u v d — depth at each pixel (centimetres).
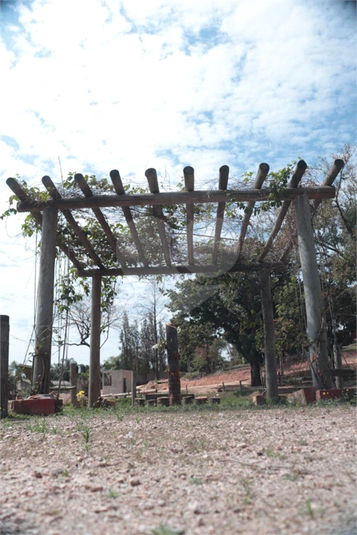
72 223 1098
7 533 253
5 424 696
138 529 256
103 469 399
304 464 388
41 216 1077
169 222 1055
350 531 238
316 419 691
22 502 309
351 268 1540
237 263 1277
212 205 1044
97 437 561
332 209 1559
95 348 1262
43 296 980
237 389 2734
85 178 1045
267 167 976
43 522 270
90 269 1287
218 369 4312
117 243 1092
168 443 507
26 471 402
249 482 336
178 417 762
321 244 1330
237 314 2533
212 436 547
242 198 1003
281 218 1121
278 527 250
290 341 1644
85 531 255
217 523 261
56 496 322
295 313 1630
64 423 704
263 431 581
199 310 2580
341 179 1531
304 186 1061
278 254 1315
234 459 416
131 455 452
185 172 976
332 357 1533
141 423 685
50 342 973
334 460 400
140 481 353
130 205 1013
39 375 944
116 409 954
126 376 2375
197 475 364
